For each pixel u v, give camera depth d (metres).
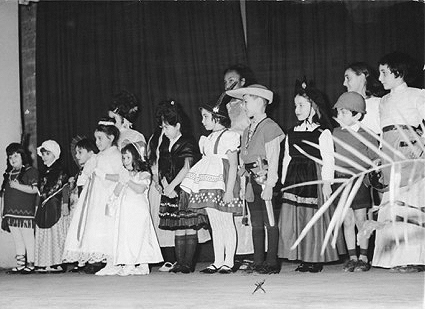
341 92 7.18
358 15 7.17
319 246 5.95
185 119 6.50
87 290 5.23
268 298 4.64
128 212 6.27
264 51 7.27
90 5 7.62
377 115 6.14
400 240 5.73
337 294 4.73
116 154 6.53
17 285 5.65
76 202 6.84
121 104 6.88
